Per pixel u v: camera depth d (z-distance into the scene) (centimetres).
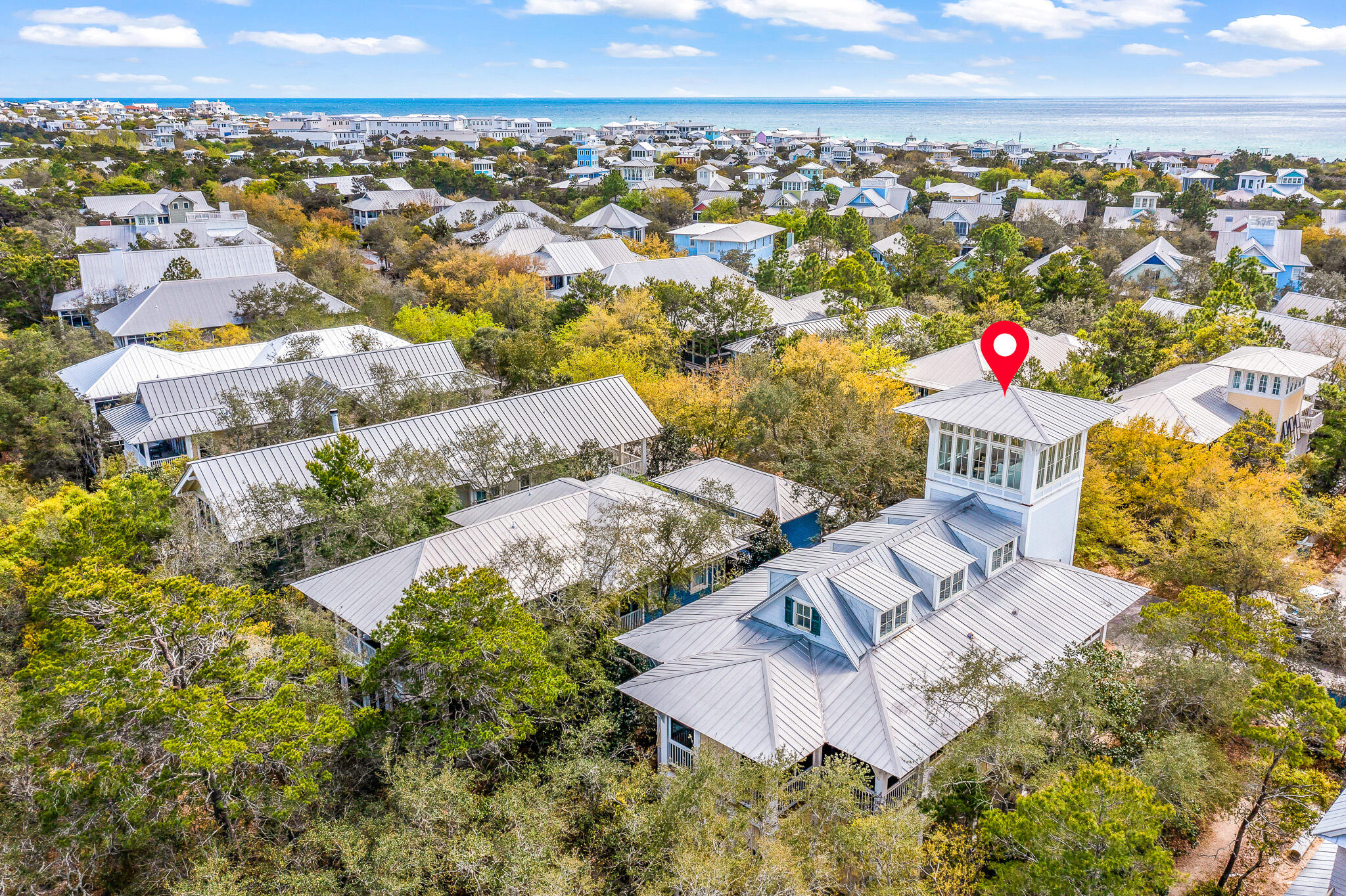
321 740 2234
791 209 16075
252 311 7856
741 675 2712
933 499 3706
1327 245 12106
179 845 2361
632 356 6372
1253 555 3569
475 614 2484
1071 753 2400
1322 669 3453
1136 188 17250
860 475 4116
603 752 2748
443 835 2217
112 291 8756
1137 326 6494
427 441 4581
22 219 12181
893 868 2006
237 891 2077
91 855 2212
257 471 4109
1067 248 12119
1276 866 2609
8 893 2102
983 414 3456
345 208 14788
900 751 2458
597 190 17538
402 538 3672
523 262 9850
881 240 12738
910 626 2956
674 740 2816
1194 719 2894
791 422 4916
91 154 19112
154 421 5028
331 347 6494
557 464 4588
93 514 3578
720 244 11938
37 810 2230
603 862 2370
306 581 3369
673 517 3272
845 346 5959
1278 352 5322
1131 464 4300
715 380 5816
